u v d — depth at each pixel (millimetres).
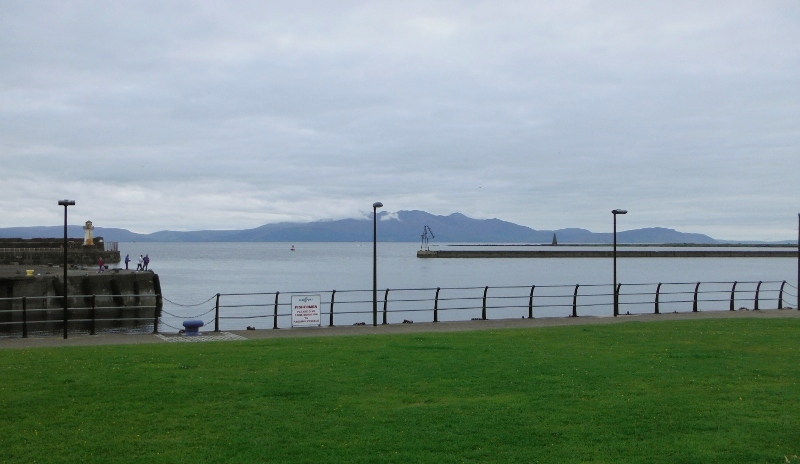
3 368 17250
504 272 126500
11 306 47719
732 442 11625
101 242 102750
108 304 56500
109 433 12008
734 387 15523
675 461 10797
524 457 10961
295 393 14797
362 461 10758
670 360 18891
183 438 11750
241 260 199875
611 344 21984
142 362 18250
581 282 95312
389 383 15789
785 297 69062
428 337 23938
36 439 11664
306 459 10805
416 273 122438
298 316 28859
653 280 101938
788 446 11445
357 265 162625
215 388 15164
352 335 25109
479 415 13148
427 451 11234
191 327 26094
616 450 11297
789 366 18062
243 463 10625
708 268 146250
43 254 89250
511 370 17297
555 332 25297
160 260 198375
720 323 28422
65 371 16891
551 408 13680
